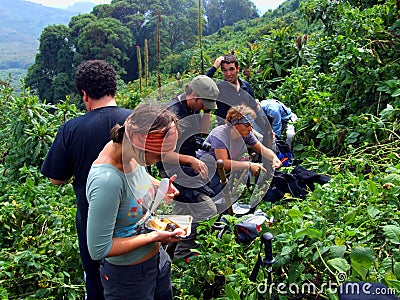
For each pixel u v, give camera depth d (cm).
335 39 651
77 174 258
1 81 746
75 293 315
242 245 297
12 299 313
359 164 385
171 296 255
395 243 247
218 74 660
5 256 333
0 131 554
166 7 5884
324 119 476
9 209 369
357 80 488
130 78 5438
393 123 422
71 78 5119
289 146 486
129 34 5359
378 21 514
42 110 521
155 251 227
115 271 221
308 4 791
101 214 196
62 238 337
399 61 486
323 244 253
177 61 3166
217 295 288
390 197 294
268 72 706
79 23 5428
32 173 461
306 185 370
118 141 198
